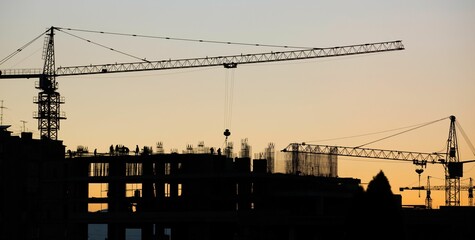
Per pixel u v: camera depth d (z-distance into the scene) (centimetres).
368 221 16812
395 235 16762
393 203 16925
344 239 18312
